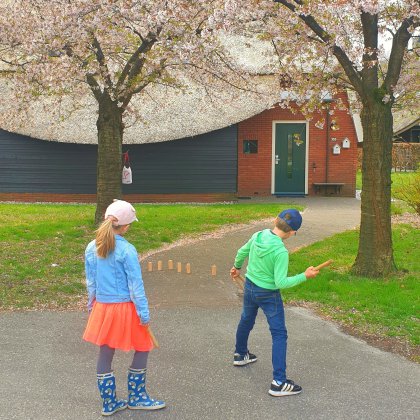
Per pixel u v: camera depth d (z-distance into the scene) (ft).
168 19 27.76
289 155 57.67
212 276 25.12
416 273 24.53
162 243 32.60
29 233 31.65
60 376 13.94
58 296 21.16
